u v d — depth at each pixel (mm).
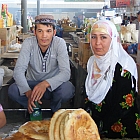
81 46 3723
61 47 2816
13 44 5438
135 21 4633
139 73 2576
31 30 8438
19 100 2812
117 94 1985
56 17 13258
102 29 1969
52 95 2867
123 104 1972
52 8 13352
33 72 2891
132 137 2057
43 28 2666
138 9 4781
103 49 2000
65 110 1141
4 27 4910
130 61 2035
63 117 1093
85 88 2164
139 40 2797
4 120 1688
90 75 2133
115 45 2012
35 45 2812
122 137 2049
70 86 2834
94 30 2002
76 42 5492
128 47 3213
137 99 2535
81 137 1064
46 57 2828
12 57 4273
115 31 2014
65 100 2857
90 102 2158
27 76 2943
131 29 3557
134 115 2043
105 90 2016
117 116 1975
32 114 2533
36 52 2812
